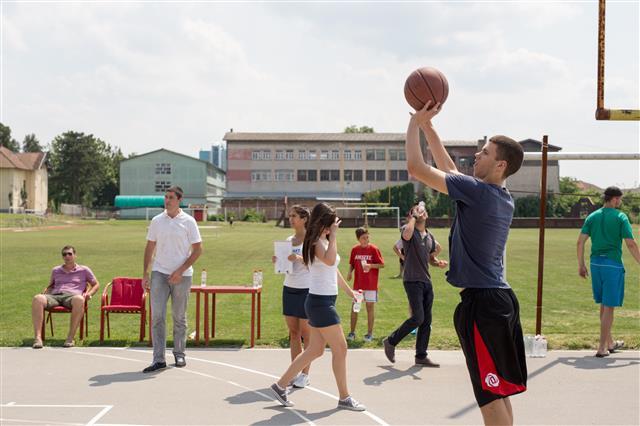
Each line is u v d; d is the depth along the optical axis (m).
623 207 40.81
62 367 8.45
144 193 109.75
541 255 9.52
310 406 6.67
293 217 7.59
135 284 10.65
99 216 113.69
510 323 4.15
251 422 6.10
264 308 14.04
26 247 35.22
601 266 8.97
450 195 4.07
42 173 107.75
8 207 97.00
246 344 10.02
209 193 115.94
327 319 6.49
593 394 7.09
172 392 7.20
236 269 23.39
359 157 105.06
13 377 7.88
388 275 21.33
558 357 9.00
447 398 6.99
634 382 7.62
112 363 8.71
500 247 4.18
